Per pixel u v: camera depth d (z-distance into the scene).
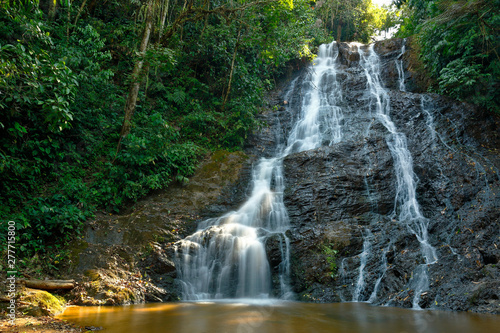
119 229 8.09
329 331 4.23
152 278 6.99
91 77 9.80
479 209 7.82
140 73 10.19
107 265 6.94
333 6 26.45
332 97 14.86
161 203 9.48
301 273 7.21
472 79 10.81
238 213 9.23
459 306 5.63
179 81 13.81
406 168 9.77
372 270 7.07
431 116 11.38
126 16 14.29
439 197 8.78
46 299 5.38
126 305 6.02
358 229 8.01
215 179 10.62
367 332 4.19
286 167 10.48
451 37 11.46
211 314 5.27
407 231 7.85
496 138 10.27
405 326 4.50
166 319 4.88
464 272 6.27
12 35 8.25
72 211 7.59
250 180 10.59
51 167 8.90
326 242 7.72
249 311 5.53
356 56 17.22
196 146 11.57
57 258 6.86
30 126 8.73
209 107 13.91
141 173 9.67
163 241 7.84
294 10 16.09
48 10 11.12
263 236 7.96
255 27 13.30
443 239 7.58
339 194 9.12
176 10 14.68
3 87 6.55
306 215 8.77
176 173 10.70
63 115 6.67
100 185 9.08
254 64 15.02
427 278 6.45
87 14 12.47
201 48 14.08
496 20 10.20
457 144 10.23
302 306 6.05
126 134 10.08
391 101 12.71
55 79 6.73
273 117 14.53
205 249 7.63
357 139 10.98
